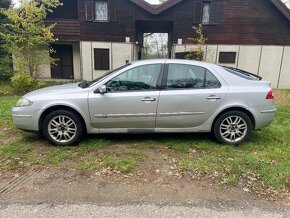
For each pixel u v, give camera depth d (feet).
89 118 14.70
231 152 14.30
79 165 12.42
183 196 10.04
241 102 14.88
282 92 44.86
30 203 9.49
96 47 55.11
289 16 51.55
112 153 13.91
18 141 15.61
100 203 9.52
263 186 10.76
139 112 14.70
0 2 52.85
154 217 8.76
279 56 54.29
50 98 14.53
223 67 15.53
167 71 14.87
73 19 55.52
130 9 53.52
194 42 54.13
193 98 14.69
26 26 38.24
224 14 52.65
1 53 46.85
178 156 13.67
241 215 8.93
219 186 10.78
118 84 14.71
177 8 53.06
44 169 12.14
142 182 11.02
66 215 8.82
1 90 39.52
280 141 16.33
